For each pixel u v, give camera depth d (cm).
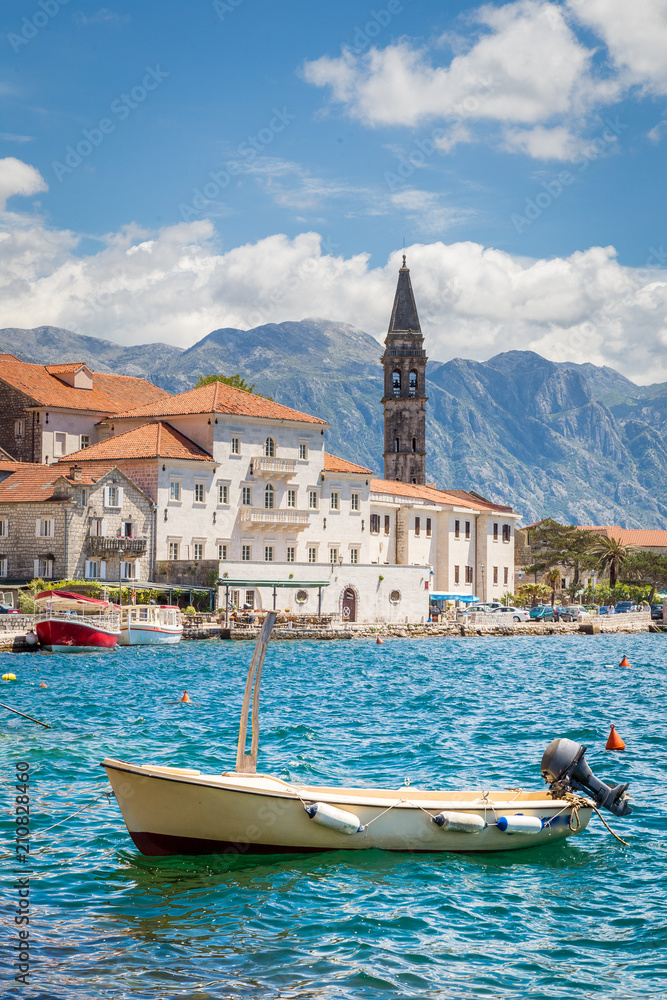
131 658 6300
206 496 9162
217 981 1394
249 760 2058
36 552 8169
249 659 6412
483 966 1455
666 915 1644
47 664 5775
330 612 9250
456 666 6456
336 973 1423
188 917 1616
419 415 14038
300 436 9956
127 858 1881
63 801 2275
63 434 9781
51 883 1752
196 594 8381
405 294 14188
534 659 7194
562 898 1728
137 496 8581
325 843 1900
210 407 9306
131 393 10944
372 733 3409
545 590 13138
